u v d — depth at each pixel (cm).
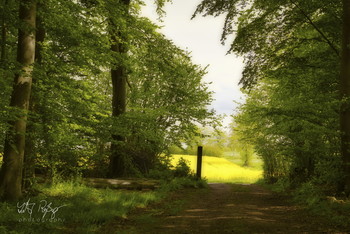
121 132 1348
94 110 1149
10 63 777
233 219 746
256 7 1173
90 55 1059
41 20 941
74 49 1057
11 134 809
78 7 944
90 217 702
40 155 1098
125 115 1413
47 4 904
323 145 1121
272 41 1216
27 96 830
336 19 1100
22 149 838
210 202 1070
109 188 1225
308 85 1241
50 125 992
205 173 3005
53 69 968
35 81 966
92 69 1146
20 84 816
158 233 628
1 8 767
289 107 1174
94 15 1066
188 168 1783
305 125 1154
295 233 617
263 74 1277
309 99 1212
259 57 1248
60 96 1029
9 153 813
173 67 1484
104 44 1108
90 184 1186
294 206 959
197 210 891
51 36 1059
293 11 1122
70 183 1048
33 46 841
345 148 993
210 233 625
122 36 1358
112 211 771
